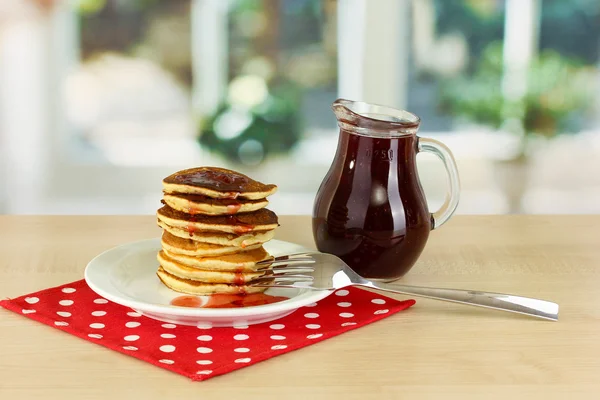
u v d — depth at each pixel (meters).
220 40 2.19
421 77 2.25
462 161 2.31
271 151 2.19
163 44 2.20
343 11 2.19
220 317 0.78
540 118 2.26
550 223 1.10
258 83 2.21
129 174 2.31
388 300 0.85
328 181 0.91
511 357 0.77
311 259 0.85
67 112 2.26
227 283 0.84
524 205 2.37
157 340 0.78
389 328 0.81
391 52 2.22
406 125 0.88
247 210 0.84
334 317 0.82
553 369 0.75
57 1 2.17
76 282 0.88
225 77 2.21
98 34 2.20
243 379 0.73
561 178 2.36
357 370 0.74
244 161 2.19
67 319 0.81
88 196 2.32
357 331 0.80
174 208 0.84
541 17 2.21
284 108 2.22
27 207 2.32
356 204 0.88
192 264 0.83
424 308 0.85
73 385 0.72
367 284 0.83
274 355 0.76
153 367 0.74
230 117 2.18
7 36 2.19
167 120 2.27
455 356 0.77
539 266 0.95
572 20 2.21
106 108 2.26
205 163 2.28
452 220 1.11
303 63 2.21
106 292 0.80
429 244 1.01
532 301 0.83
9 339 0.78
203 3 2.17
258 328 0.80
